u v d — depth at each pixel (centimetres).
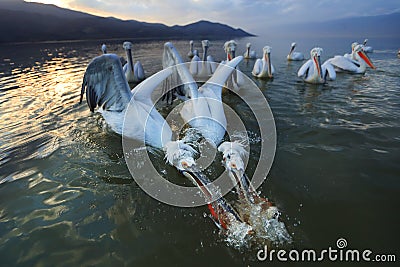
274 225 112
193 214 121
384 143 186
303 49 1020
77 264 99
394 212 120
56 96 318
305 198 129
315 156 168
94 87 184
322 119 238
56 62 636
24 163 166
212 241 106
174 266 97
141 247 105
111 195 135
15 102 294
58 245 107
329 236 108
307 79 399
